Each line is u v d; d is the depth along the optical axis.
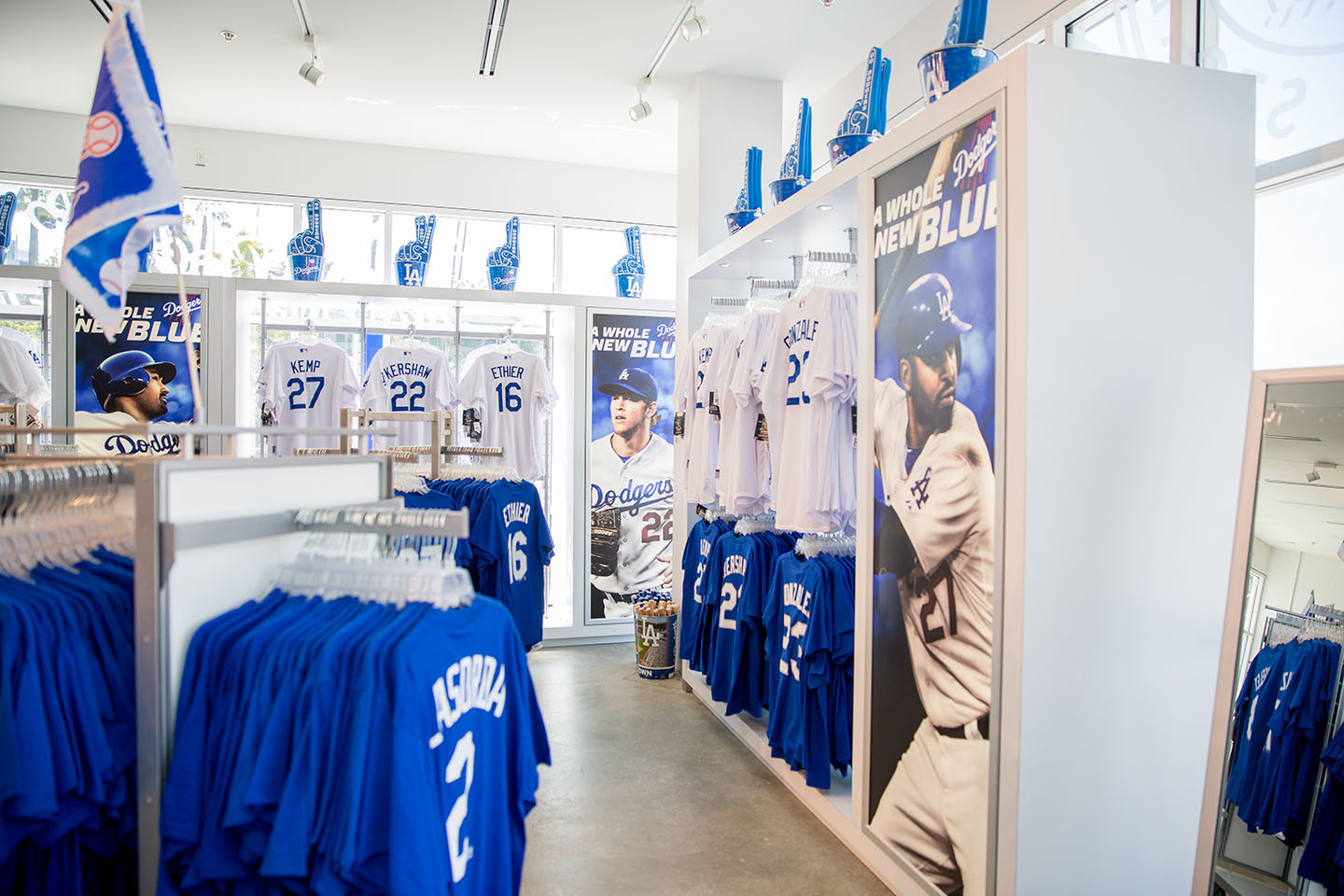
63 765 1.26
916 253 2.38
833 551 3.00
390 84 5.12
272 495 1.66
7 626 1.24
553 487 6.14
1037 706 1.92
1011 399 1.94
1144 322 1.99
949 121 2.20
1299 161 2.34
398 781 1.24
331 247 6.20
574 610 5.72
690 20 4.04
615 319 5.71
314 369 5.27
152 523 1.35
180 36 4.50
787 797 3.28
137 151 1.49
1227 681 1.93
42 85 5.20
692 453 4.30
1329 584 1.94
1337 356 2.34
